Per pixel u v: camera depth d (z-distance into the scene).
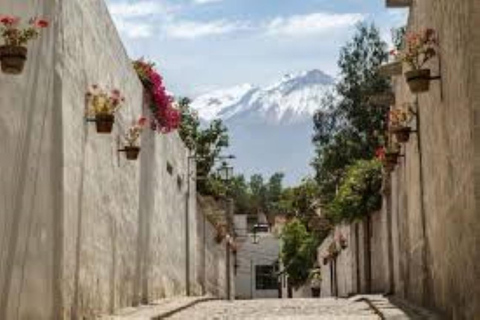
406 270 18.17
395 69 18.05
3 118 8.48
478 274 9.10
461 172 10.08
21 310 9.11
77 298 11.97
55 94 10.69
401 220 19.05
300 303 21.00
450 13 10.45
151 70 19.95
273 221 83.12
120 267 15.98
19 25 8.99
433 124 13.01
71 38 11.61
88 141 12.84
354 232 29.77
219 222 38.22
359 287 29.12
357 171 25.84
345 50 41.69
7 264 8.62
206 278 33.28
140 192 18.56
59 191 10.88
